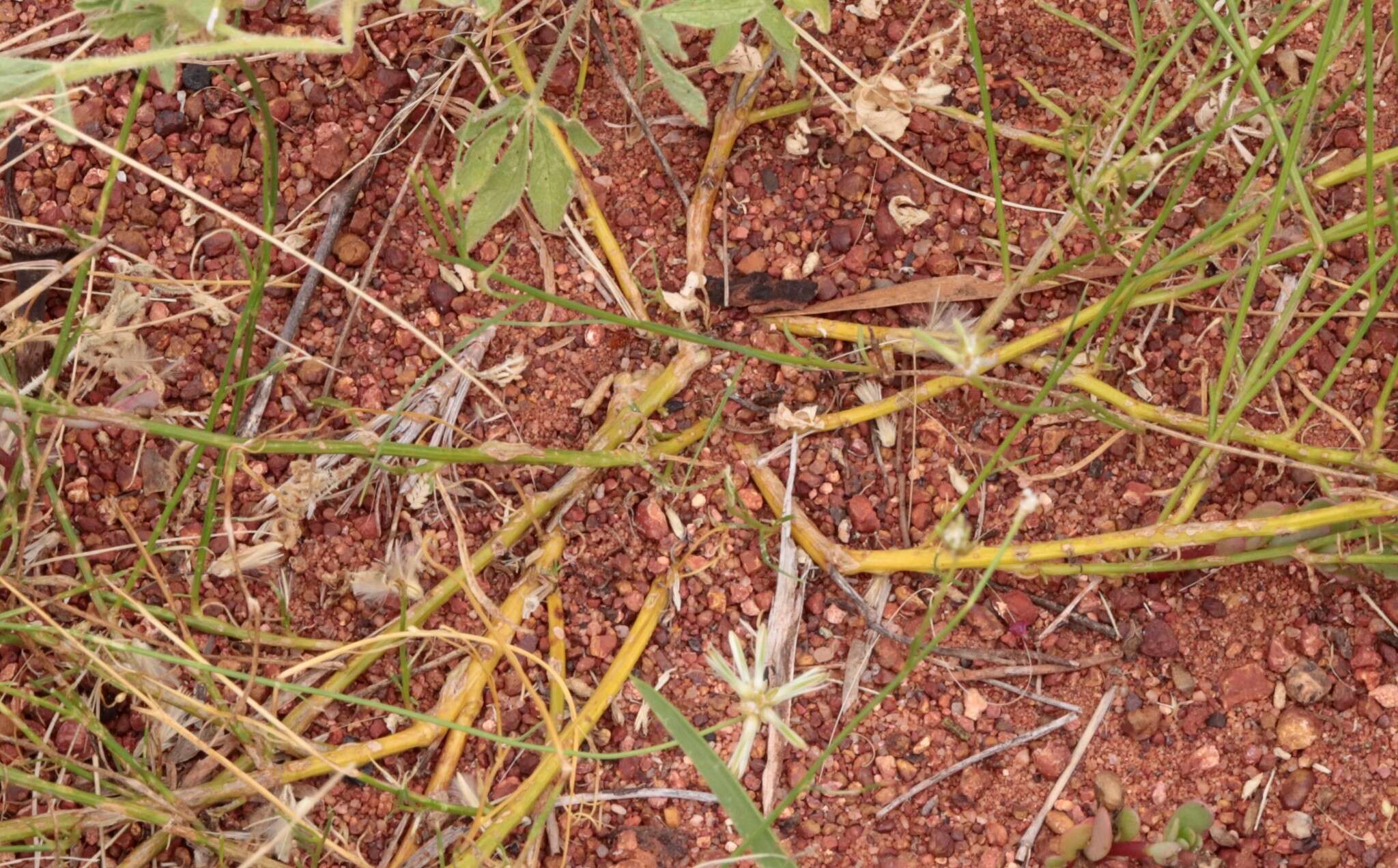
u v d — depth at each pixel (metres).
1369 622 0.53
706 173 0.55
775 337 0.55
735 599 0.54
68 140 0.45
